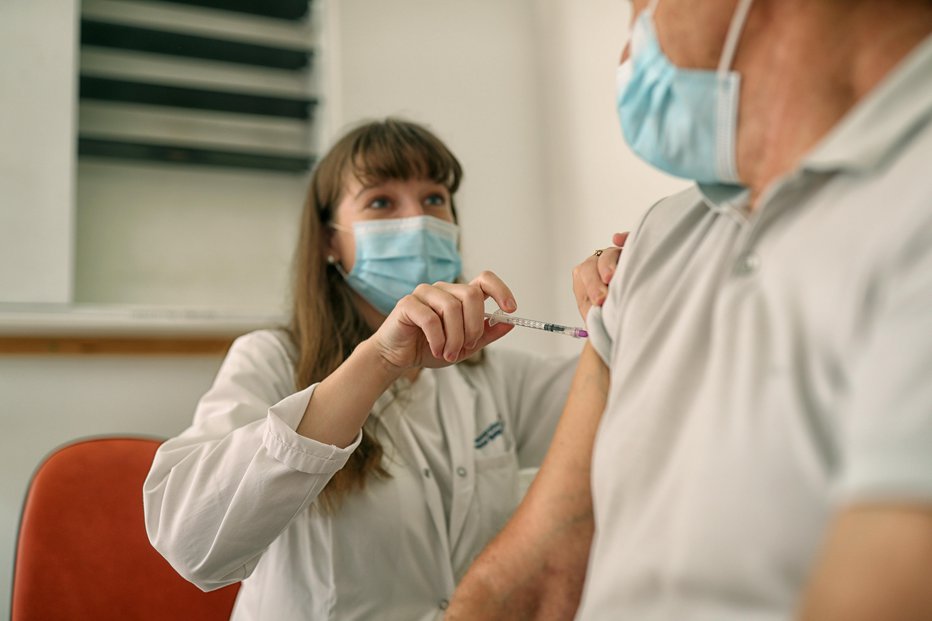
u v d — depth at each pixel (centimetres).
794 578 55
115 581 180
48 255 246
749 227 65
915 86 57
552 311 295
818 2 63
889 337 47
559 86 296
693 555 59
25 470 241
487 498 165
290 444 125
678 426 66
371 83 288
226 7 285
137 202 273
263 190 290
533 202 301
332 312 179
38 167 248
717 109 70
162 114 276
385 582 148
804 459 55
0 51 248
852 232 56
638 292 79
